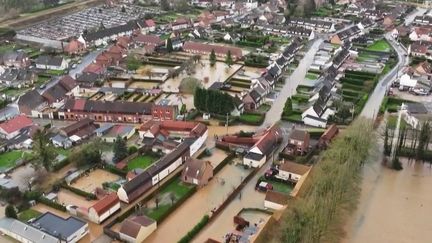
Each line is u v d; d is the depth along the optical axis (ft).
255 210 405.80
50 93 624.59
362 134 469.98
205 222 385.91
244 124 571.69
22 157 492.13
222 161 477.36
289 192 429.79
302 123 568.82
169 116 572.92
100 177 458.91
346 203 402.31
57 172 466.29
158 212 404.16
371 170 478.18
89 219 395.75
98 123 577.43
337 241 365.40
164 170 453.99
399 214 407.64
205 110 588.91
